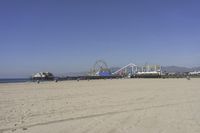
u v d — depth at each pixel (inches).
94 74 6520.7
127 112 563.2
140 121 459.5
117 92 1136.8
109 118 492.7
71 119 489.7
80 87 1627.7
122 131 385.4
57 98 895.1
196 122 443.2
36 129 407.5
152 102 743.1
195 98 842.8
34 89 1482.5
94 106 669.9
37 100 835.4
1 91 1318.9
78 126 424.2
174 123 438.6
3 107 668.1
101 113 553.9
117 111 579.2
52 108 642.2
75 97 921.5
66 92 1175.0
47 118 503.5
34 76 4709.6
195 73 6535.4
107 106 666.2
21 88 1609.3
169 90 1231.5
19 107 666.8
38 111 595.5
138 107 640.4
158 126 417.4
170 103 714.8
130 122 451.5
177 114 528.1
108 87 1562.5
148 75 5664.4
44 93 1133.7
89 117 508.1
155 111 572.4
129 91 1190.3
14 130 402.9
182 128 400.8
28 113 567.5
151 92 1116.5
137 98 861.2
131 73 6584.6
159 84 1900.8
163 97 886.4
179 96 917.2
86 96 956.6
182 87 1473.9
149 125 425.7
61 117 512.1
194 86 1574.8
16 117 518.3
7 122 466.6
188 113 538.3
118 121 461.7
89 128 408.2
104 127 413.1
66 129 403.5
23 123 456.8
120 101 777.6
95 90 1293.1
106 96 944.3
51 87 1690.5
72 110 604.4
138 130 391.2
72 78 4968.0
